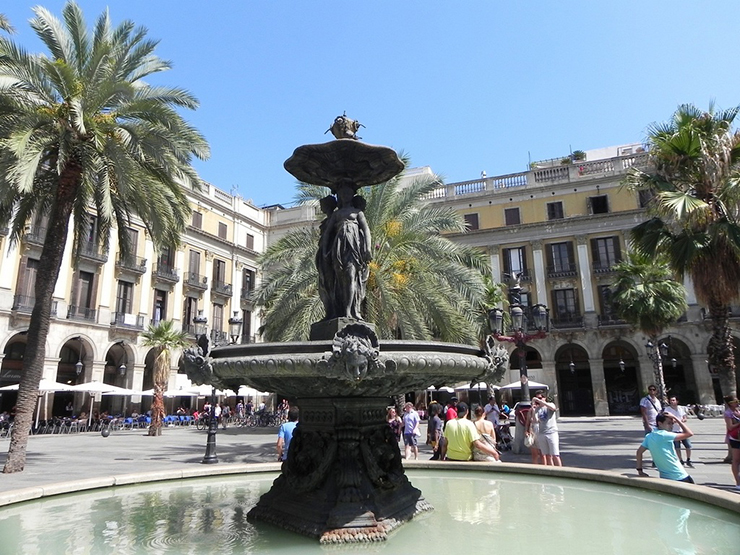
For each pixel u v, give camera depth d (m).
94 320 30.47
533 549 3.79
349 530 4.19
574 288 37.09
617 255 36.41
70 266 29.66
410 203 16.28
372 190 15.67
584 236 37.19
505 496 5.80
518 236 38.75
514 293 14.55
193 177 14.28
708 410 28.33
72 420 26.84
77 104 11.45
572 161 44.41
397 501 4.79
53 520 4.88
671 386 36.09
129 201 13.34
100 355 30.59
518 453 13.70
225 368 4.31
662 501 5.23
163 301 35.47
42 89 12.36
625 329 35.38
